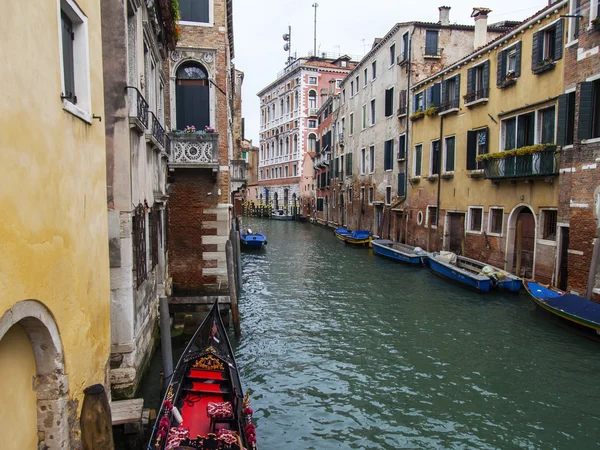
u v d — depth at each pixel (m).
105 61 6.26
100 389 3.78
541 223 13.12
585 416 6.94
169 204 12.00
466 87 17.08
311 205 45.47
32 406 3.57
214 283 12.16
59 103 3.61
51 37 3.47
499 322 11.07
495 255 15.38
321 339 10.18
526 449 6.16
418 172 21.27
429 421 6.84
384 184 25.44
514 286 13.41
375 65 26.84
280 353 9.40
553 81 12.71
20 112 2.97
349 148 32.56
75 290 3.98
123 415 5.51
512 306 12.37
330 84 40.41
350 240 26.17
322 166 40.56
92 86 4.53
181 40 12.24
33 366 3.57
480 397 7.52
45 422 3.64
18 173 2.95
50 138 3.44
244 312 12.38
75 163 3.99
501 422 6.79
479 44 20.12
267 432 6.58
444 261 16.75
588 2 10.84
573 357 8.95
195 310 10.02
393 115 23.97
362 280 16.36
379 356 9.20
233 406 5.83
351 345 9.81
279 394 7.68
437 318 11.52
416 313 12.01
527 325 10.80
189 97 12.41
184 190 12.02
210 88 12.44
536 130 13.45
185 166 11.46
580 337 9.91
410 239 22.03
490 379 8.12
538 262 13.20
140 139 7.39
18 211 2.95
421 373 8.40
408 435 6.49
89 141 4.38
